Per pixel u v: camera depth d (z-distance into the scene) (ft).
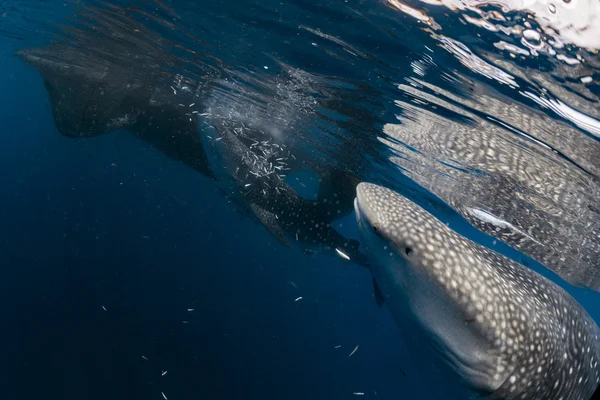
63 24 25.85
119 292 34.81
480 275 9.85
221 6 15.30
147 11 18.74
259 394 29.14
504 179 20.10
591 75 10.66
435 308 9.96
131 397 25.36
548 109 13.19
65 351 27.78
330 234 26.35
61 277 35.88
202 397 26.63
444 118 17.25
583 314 11.30
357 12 11.96
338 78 17.56
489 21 10.32
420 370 12.17
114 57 27.02
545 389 9.86
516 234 25.95
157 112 28.43
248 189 24.82
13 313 30.37
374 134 22.47
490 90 13.42
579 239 22.79
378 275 11.48
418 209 11.11
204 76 24.61
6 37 41.24
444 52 12.30
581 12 9.27
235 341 33.53
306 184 34.55
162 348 29.58
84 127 28.19
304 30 14.44
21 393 24.35
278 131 28.14
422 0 10.41
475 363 9.78
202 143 26.27
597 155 14.99
